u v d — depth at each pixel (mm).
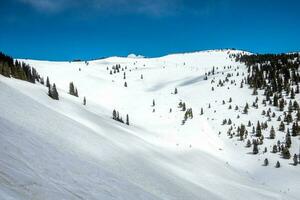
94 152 43344
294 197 73312
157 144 94938
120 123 112188
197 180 59938
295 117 157625
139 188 33531
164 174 50875
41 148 29594
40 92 96438
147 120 145250
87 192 22766
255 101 186125
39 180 19672
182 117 146750
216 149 118500
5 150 22469
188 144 112938
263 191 68250
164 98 182625
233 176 83938
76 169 28266
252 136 137750
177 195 39125
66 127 50375
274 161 112375
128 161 47969
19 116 42281
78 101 137375
